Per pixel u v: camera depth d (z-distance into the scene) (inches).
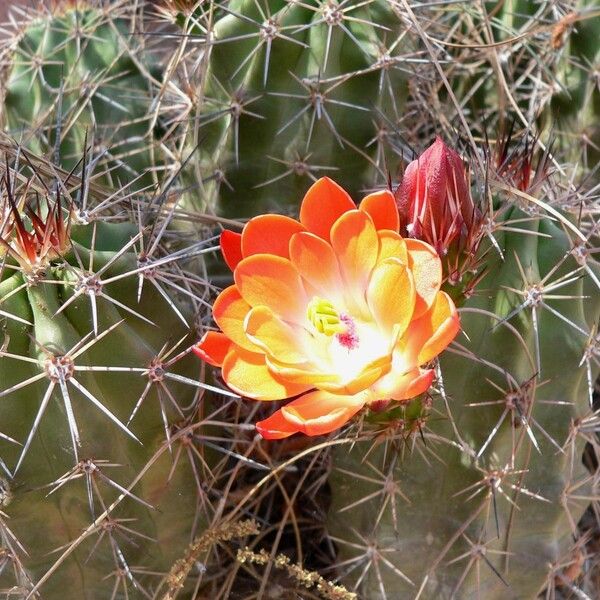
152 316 11.4
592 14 13.3
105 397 11.1
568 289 11.5
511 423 11.6
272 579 13.4
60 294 10.9
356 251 10.0
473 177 12.1
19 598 11.7
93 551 11.5
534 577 12.4
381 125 12.9
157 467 11.6
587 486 12.7
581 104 14.2
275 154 12.9
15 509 11.0
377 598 12.5
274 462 13.4
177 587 11.7
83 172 11.6
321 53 12.5
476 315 11.4
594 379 12.9
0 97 14.9
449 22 15.9
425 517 12.1
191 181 13.5
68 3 15.0
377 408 10.1
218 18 13.0
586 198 12.7
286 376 9.5
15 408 10.8
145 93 14.7
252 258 10.0
